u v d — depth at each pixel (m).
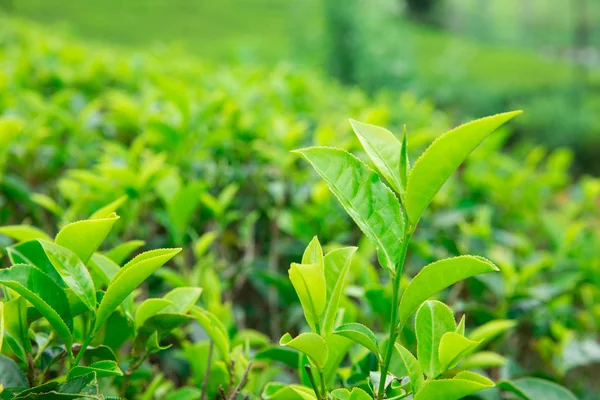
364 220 0.49
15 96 1.03
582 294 0.89
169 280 0.67
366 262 0.73
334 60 4.03
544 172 1.22
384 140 0.50
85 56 1.49
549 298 0.75
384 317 0.67
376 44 4.07
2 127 0.75
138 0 7.62
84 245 0.52
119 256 0.58
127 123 1.02
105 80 1.35
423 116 1.29
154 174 0.75
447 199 0.97
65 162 0.93
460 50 5.24
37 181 0.92
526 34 8.81
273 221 0.88
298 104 1.23
